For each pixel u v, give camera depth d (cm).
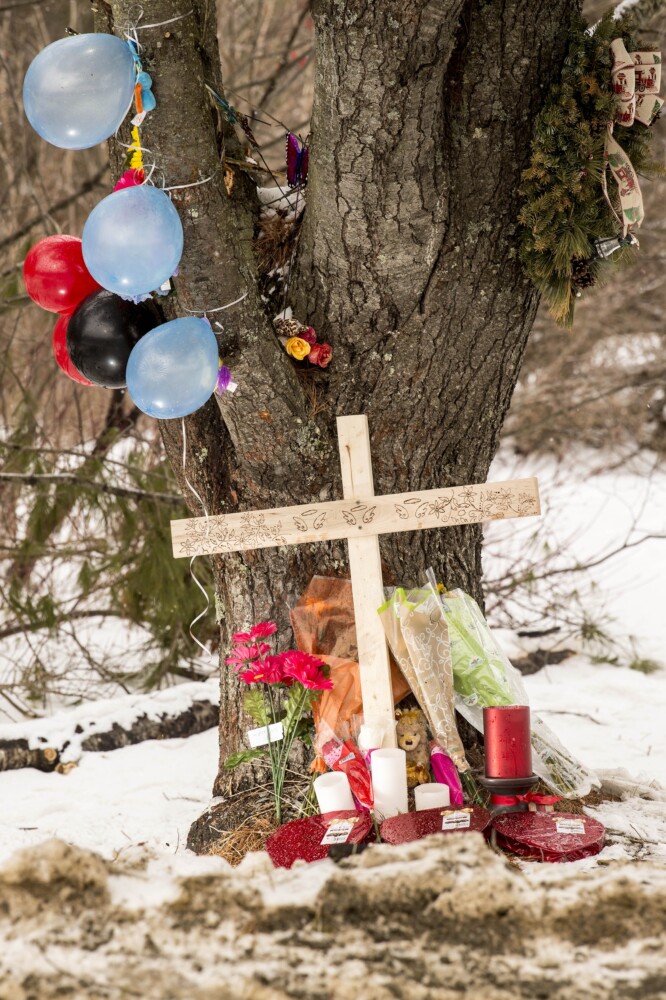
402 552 309
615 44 276
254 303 275
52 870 195
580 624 592
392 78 258
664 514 916
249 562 311
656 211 1084
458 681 296
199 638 552
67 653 586
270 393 284
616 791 318
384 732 282
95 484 542
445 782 283
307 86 873
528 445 1106
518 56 280
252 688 296
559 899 188
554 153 278
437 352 299
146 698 464
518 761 269
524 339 312
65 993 164
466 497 289
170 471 567
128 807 362
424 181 277
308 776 302
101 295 269
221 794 316
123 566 553
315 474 301
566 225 280
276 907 191
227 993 165
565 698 495
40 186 786
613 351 1126
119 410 615
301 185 325
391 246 286
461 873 193
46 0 717
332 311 299
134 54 240
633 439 1138
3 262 742
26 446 564
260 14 808
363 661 287
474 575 331
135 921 187
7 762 413
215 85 307
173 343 244
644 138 289
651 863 210
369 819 262
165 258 234
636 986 166
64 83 226
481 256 293
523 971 171
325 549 308
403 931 183
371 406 302
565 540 736
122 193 233
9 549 559
